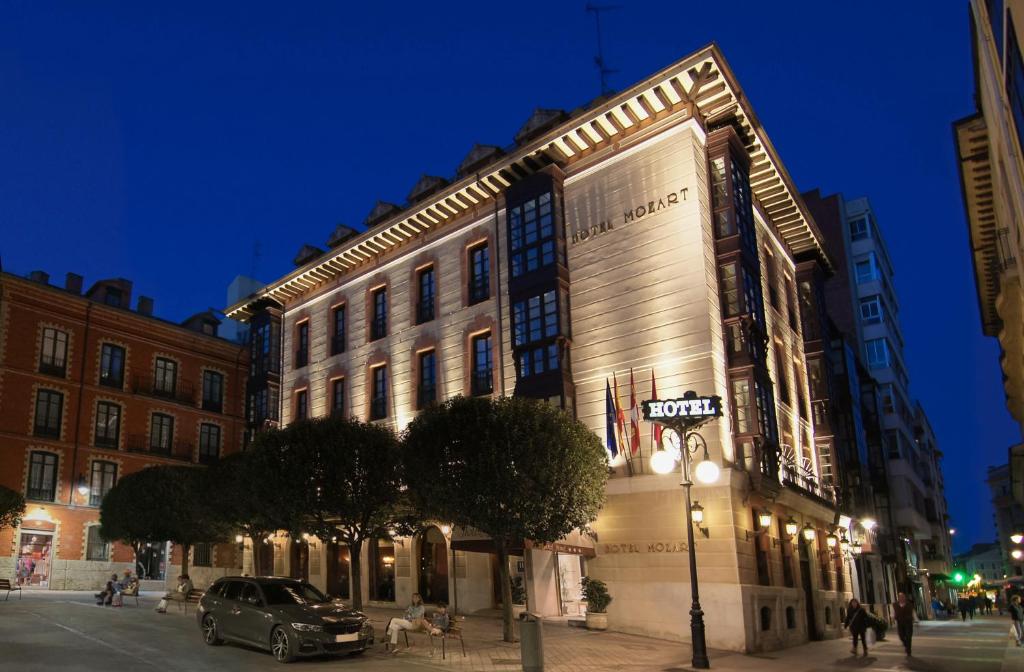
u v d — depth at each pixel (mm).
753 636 19812
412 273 30719
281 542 32781
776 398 26844
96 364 40062
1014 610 23547
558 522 18172
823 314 34344
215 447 45000
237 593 16750
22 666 13445
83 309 39969
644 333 23078
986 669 17062
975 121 17094
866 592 35156
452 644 17875
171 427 43031
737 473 21031
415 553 27844
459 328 28141
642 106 23984
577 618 23547
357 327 32594
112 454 39781
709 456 21094
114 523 29812
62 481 37438
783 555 23688
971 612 52312
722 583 20094
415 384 29219
